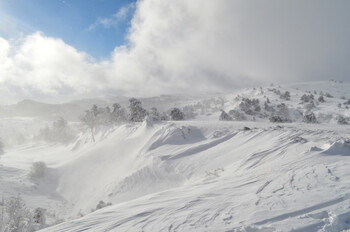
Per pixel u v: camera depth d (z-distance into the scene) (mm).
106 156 39125
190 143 31547
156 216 6902
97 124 57531
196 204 7418
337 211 5141
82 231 6633
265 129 26000
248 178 10031
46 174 38094
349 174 7555
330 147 11734
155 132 37531
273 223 5059
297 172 8914
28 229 14547
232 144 25531
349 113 69875
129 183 26891
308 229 4625
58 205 28250
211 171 19766
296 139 17562
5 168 38594
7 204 15273
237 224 5375
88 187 32062
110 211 8398
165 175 25094
